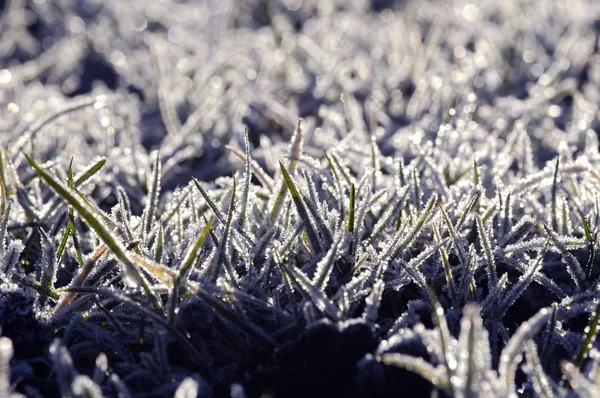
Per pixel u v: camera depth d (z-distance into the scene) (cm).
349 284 49
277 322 49
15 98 79
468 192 55
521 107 73
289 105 78
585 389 45
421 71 83
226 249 50
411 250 53
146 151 73
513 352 45
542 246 52
